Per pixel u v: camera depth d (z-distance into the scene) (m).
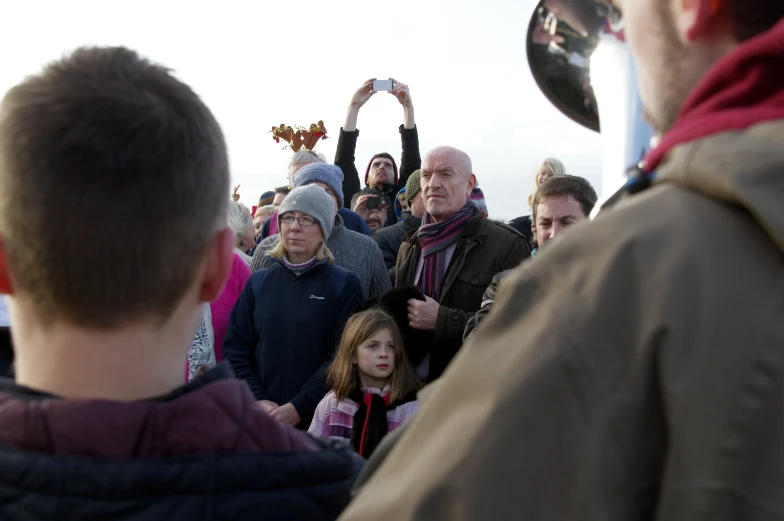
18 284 0.77
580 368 0.54
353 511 0.62
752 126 0.57
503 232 3.23
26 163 0.75
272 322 3.24
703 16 0.61
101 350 0.77
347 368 2.91
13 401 0.75
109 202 0.74
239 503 0.75
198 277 0.83
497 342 0.59
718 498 0.50
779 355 0.51
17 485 0.71
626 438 0.54
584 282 0.57
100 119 0.76
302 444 0.85
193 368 3.15
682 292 0.54
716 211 0.56
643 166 0.67
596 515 0.53
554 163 4.64
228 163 0.87
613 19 0.85
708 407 0.52
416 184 4.22
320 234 3.35
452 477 0.55
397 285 3.43
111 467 0.71
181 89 0.83
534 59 0.95
